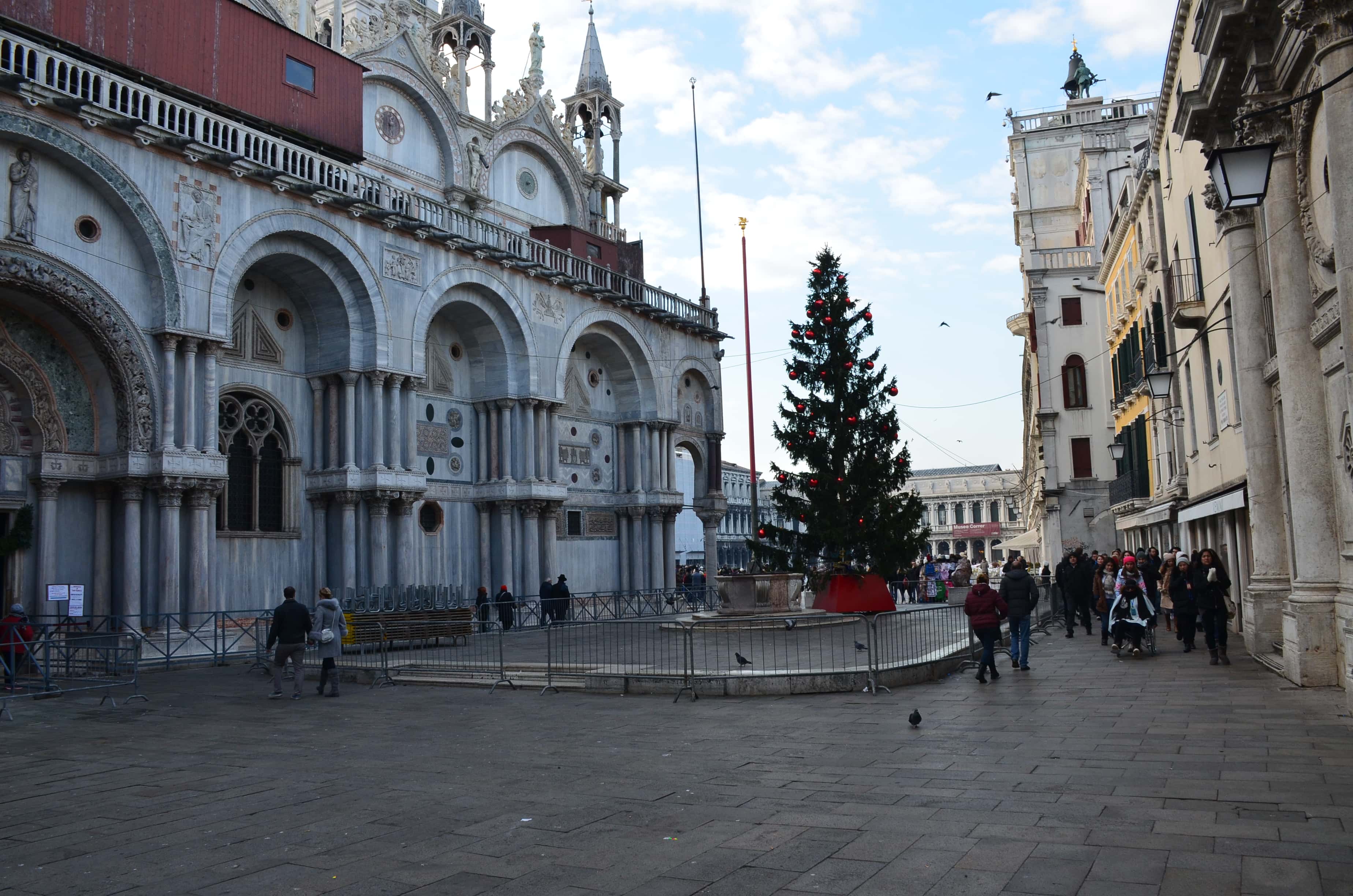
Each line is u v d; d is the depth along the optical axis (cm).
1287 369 1438
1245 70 1447
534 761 1055
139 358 2212
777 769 974
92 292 2133
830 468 3056
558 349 3506
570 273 3603
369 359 2795
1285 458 1698
